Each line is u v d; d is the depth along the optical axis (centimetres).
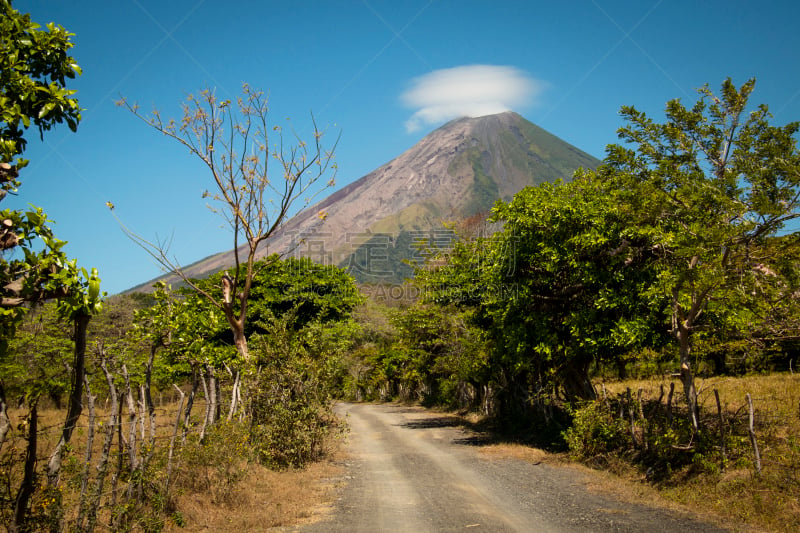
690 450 950
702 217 1038
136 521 651
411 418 2786
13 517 475
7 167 496
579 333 1352
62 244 504
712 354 2341
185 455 887
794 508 714
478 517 782
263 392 1295
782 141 995
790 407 1279
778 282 988
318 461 1351
